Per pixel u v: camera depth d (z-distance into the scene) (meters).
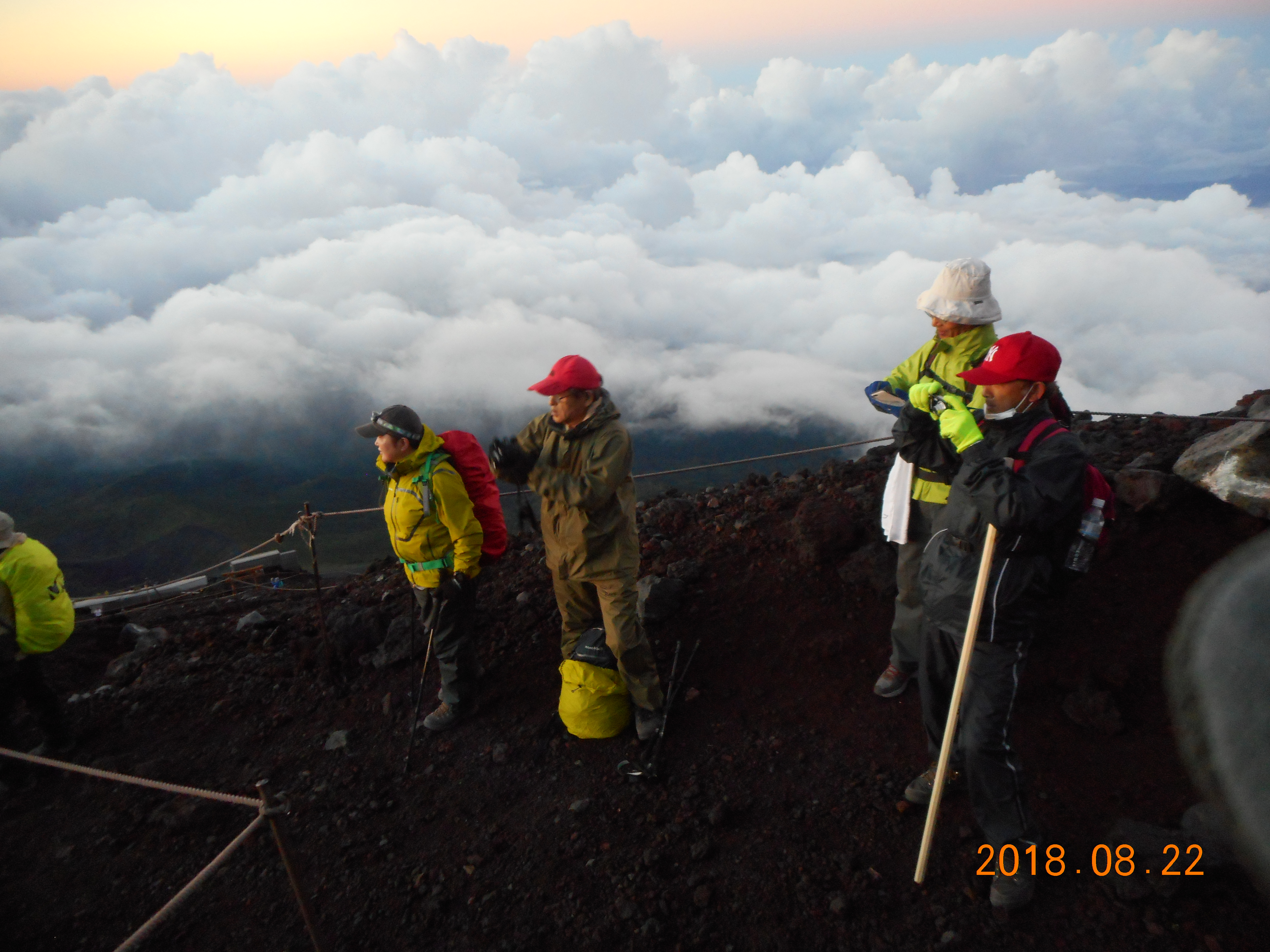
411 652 4.12
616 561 3.38
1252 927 2.37
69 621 3.99
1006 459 2.45
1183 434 5.29
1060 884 2.63
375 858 3.17
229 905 3.04
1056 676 3.49
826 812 3.07
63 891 3.21
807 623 4.18
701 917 2.72
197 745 4.08
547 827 3.21
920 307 3.15
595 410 3.25
